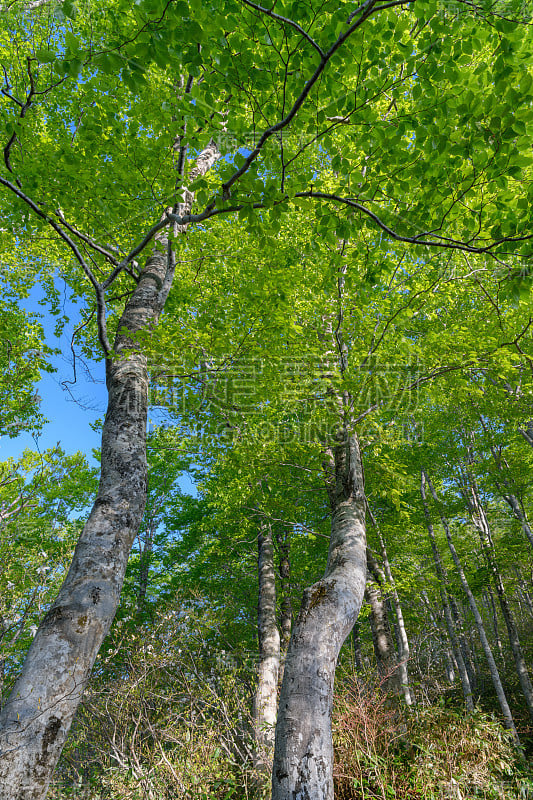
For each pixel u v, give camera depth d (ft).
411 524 36.99
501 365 19.25
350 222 11.43
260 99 10.85
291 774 10.16
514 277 10.87
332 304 21.53
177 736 19.21
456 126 10.02
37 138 15.25
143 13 8.51
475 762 16.60
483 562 43.62
